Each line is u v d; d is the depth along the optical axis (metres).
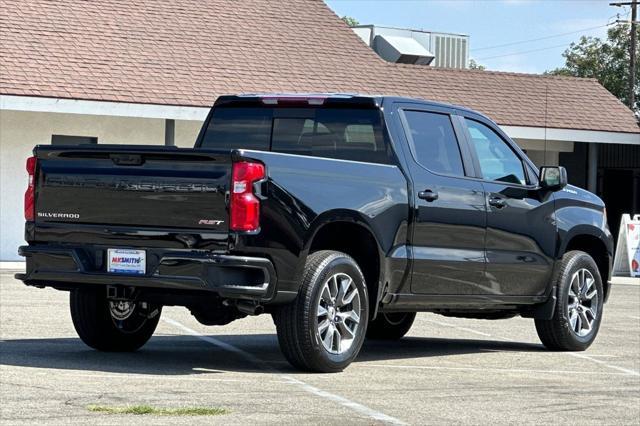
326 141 12.07
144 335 12.15
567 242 13.60
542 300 13.41
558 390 10.66
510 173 13.12
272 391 9.79
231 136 12.57
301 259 10.66
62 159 11.06
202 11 33.47
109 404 8.88
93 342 11.89
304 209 10.67
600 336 15.42
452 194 12.20
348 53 35.41
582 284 13.84
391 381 10.73
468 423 8.87
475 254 12.46
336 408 9.16
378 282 11.50
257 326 14.88
